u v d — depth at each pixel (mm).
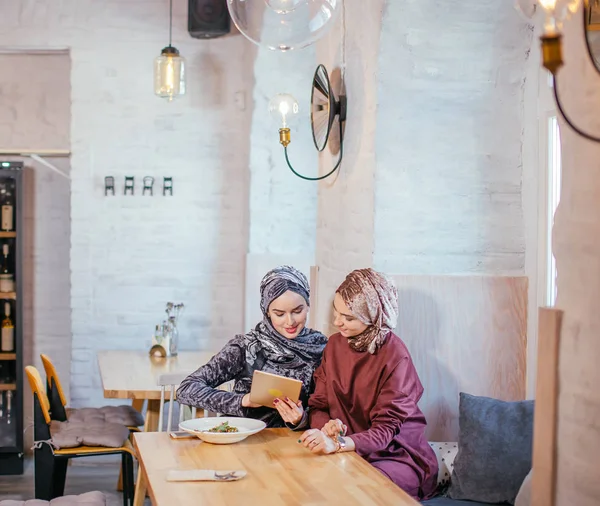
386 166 3473
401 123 3473
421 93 3473
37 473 4359
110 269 6102
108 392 4387
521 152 3527
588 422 2131
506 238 3539
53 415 4773
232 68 6121
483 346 3492
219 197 6156
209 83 6113
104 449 4402
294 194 5883
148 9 6055
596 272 2115
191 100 6105
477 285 3490
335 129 4043
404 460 2918
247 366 3342
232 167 6152
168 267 6141
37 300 6336
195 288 6160
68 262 6352
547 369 2287
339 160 3963
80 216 6062
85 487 5500
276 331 3338
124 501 4473
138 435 2879
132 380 4672
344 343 3100
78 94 6027
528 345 3502
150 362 5336
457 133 3502
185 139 6117
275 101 3773
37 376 4422
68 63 6312
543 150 3387
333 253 4113
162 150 6102
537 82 3418
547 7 1622
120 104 6059
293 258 5887
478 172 3520
